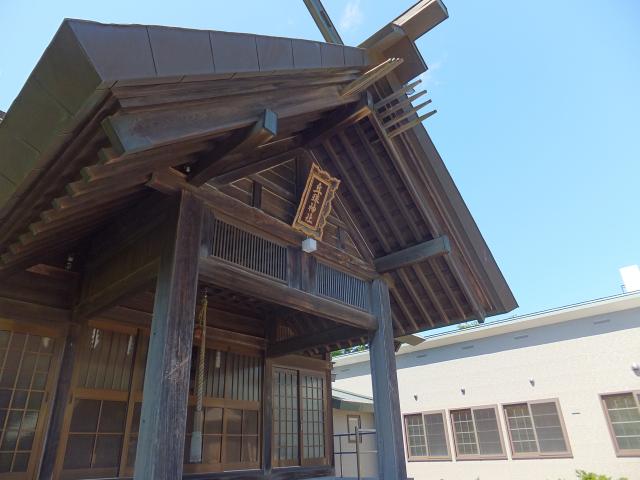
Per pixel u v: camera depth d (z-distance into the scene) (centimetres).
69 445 392
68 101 179
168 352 261
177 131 224
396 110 418
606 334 1040
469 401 1188
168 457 240
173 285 280
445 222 474
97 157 221
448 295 509
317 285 422
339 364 1507
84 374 420
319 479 584
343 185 484
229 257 340
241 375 573
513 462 1070
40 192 237
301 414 633
